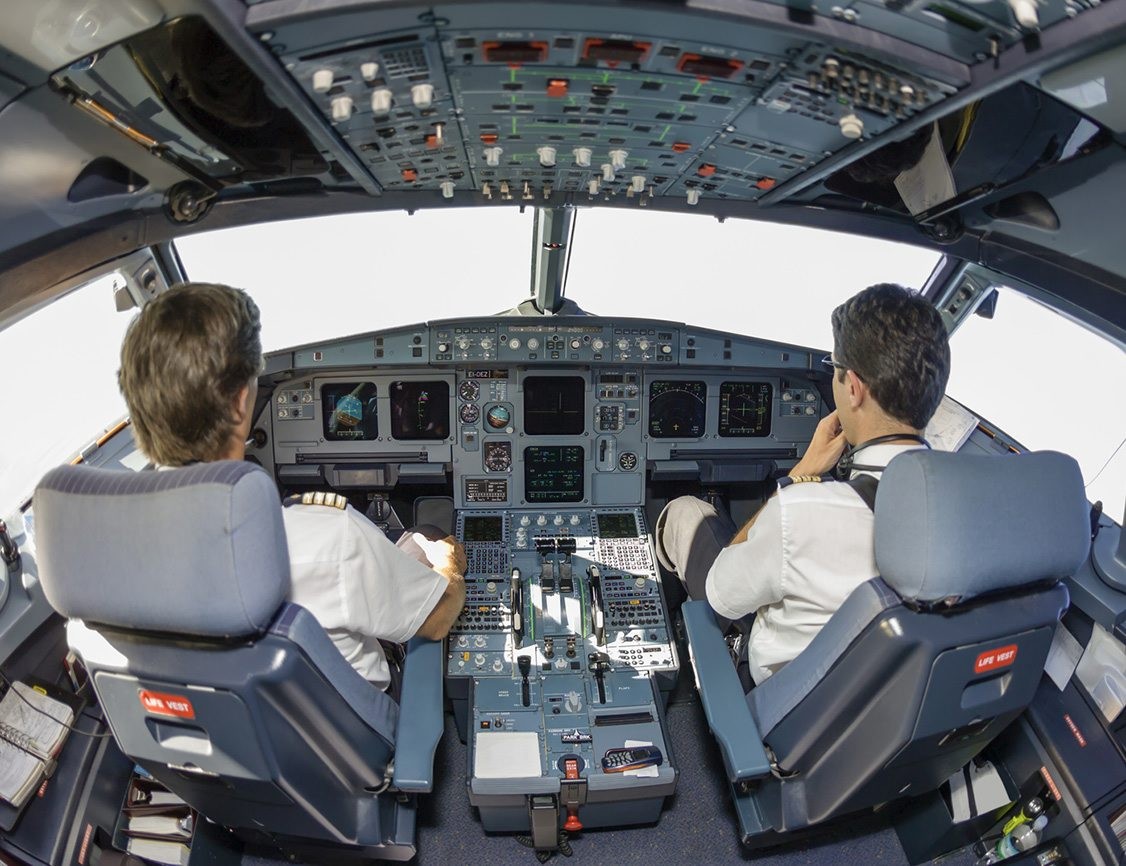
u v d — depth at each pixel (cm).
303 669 88
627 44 79
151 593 79
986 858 146
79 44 88
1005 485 87
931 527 84
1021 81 87
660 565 210
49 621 142
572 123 104
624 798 152
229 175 131
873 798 117
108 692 94
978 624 92
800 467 130
